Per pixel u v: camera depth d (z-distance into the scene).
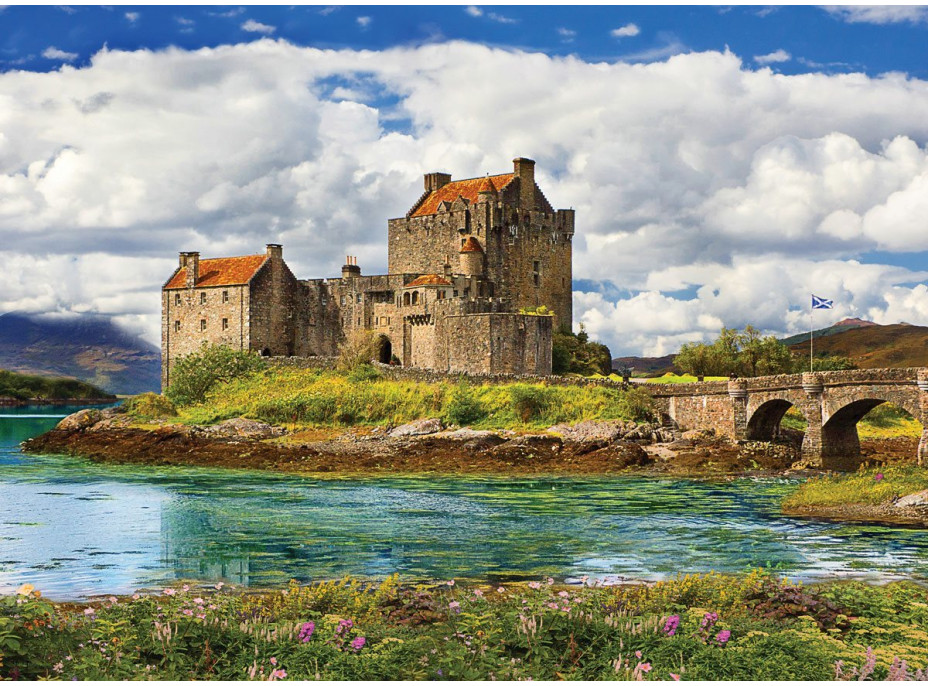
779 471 84.50
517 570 44.09
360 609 32.00
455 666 25.17
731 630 28.80
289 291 148.25
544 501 67.44
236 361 128.88
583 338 158.12
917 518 57.72
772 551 48.31
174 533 54.41
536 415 103.19
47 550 49.50
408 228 159.12
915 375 78.50
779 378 90.31
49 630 26.19
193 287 148.00
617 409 102.06
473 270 148.25
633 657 26.28
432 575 43.09
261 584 41.53
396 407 109.25
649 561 46.03
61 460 98.56
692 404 100.00
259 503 66.62
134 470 89.00
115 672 24.16
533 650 26.31
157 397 121.31
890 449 100.00
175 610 28.27
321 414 110.06
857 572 43.25
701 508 63.53
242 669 24.98
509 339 131.50
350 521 58.47
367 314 145.12
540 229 159.00
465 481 80.12
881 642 28.80
